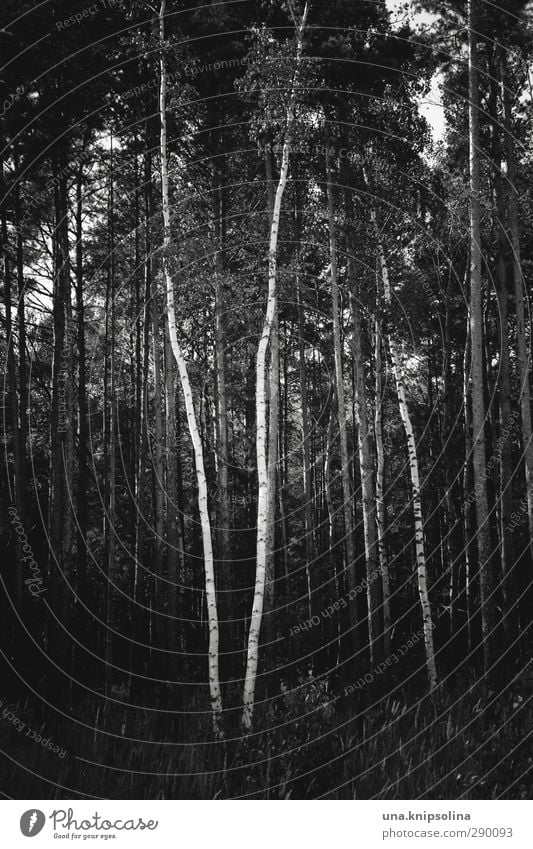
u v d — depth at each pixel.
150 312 20.83
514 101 18.30
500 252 17.95
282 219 20.56
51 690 14.07
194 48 15.89
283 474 31.44
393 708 11.21
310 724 10.16
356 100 17.94
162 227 14.46
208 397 30.02
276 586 27.67
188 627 26.95
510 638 15.55
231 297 18.88
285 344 29.42
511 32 16.17
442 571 25.22
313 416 31.97
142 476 20.67
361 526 29.20
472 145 14.59
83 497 20.34
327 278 22.19
